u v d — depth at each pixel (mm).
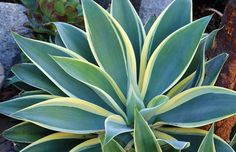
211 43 1859
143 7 2922
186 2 1890
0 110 1782
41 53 1811
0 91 2508
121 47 1797
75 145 1803
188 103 1733
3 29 2803
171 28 1871
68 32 1910
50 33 2482
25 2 2566
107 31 1791
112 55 1812
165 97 1654
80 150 1736
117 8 1926
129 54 1735
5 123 2453
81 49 1904
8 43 2775
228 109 1637
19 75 1864
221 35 1785
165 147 1745
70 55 1818
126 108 1773
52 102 1719
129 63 1740
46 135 1854
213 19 3332
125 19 1920
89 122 1750
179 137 1775
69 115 1735
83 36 1926
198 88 1687
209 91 1691
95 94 1828
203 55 1709
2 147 2326
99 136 1746
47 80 1876
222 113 1642
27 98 1830
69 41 1898
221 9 3436
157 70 1817
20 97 1837
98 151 1741
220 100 1669
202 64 1710
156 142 1544
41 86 1860
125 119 1757
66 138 1800
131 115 1748
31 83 1857
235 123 1905
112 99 1709
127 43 1727
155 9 2895
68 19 2424
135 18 1923
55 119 1709
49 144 1772
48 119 1698
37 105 1696
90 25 1777
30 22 2561
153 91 1827
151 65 1794
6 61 2748
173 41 1778
